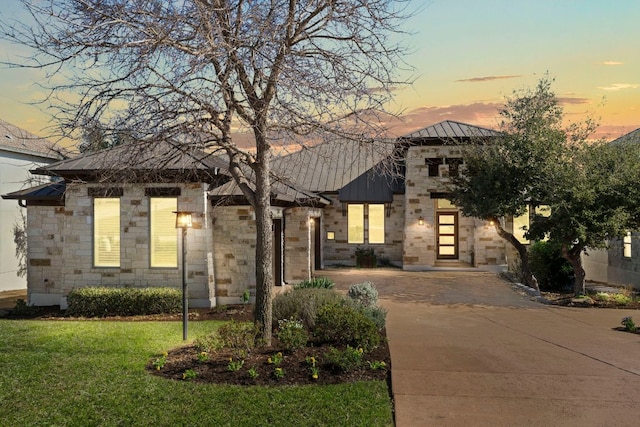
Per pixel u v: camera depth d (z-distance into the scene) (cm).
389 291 1797
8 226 2072
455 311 1445
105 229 1543
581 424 608
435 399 685
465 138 2261
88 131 877
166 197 1508
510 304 1581
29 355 909
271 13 846
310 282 1481
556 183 1633
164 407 654
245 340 877
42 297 1648
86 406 662
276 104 902
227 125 921
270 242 944
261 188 934
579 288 1703
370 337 916
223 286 1552
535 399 687
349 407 650
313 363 791
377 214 2597
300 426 599
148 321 1329
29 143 2234
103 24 755
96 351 940
